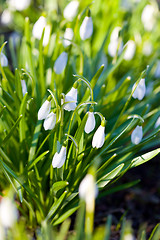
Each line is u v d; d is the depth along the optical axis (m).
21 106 0.58
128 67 0.79
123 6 0.83
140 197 0.72
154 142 0.63
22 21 0.96
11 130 0.58
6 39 1.11
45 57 0.68
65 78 0.66
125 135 0.65
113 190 0.62
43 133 0.62
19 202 0.64
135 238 0.65
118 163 0.60
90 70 0.71
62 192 0.59
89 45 0.78
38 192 0.59
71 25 0.74
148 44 0.78
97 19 0.84
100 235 0.52
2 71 0.61
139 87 0.58
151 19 0.82
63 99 0.56
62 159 0.54
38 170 0.60
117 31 0.70
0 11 1.28
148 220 0.69
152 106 0.75
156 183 0.75
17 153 0.63
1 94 0.61
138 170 0.78
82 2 0.83
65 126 0.61
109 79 0.73
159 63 0.74
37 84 0.63
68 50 0.65
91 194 0.48
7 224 0.48
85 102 0.55
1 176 0.61
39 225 0.63
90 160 0.62
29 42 0.66
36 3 1.11
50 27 0.66
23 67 0.68
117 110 0.68
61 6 0.92
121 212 0.70
